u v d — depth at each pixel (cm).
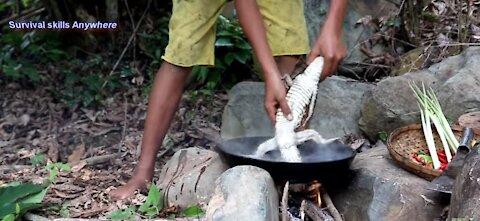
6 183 346
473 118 314
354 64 439
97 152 423
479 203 233
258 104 417
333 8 279
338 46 276
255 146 300
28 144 441
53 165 355
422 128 320
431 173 276
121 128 452
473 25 419
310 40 445
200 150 337
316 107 402
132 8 529
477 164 243
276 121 275
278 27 322
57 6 528
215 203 254
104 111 474
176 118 449
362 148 371
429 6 440
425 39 433
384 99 369
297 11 327
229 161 282
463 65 368
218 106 465
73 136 446
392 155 294
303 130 288
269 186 262
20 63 516
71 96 488
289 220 272
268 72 275
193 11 307
